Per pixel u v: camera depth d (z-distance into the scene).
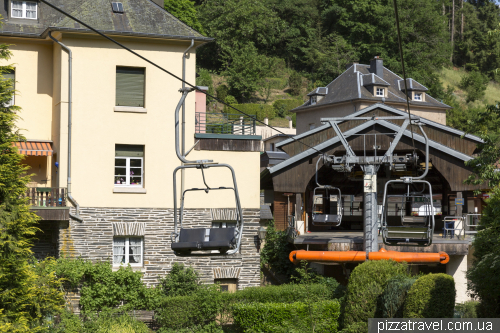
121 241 22.73
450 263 24.27
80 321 20.25
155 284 22.55
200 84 69.25
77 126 22.25
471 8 97.94
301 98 75.31
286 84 79.50
